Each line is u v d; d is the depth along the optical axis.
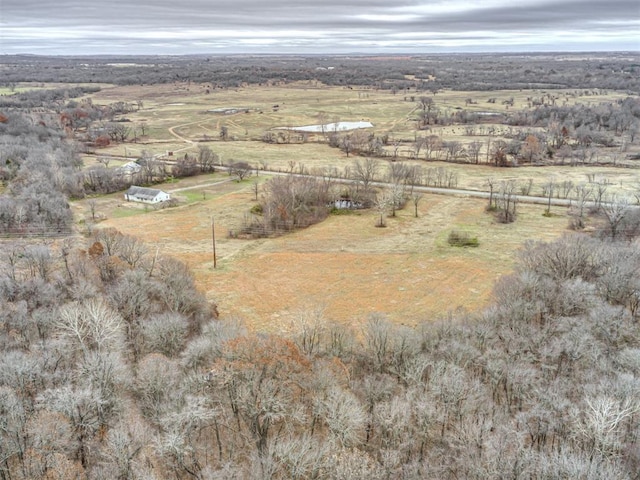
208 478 30.95
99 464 32.28
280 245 92.75
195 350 42.94
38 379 38.97
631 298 56.66
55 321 48.56
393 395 40.09
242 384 36.16
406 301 72.12
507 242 90.94
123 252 69.06
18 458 31.91
